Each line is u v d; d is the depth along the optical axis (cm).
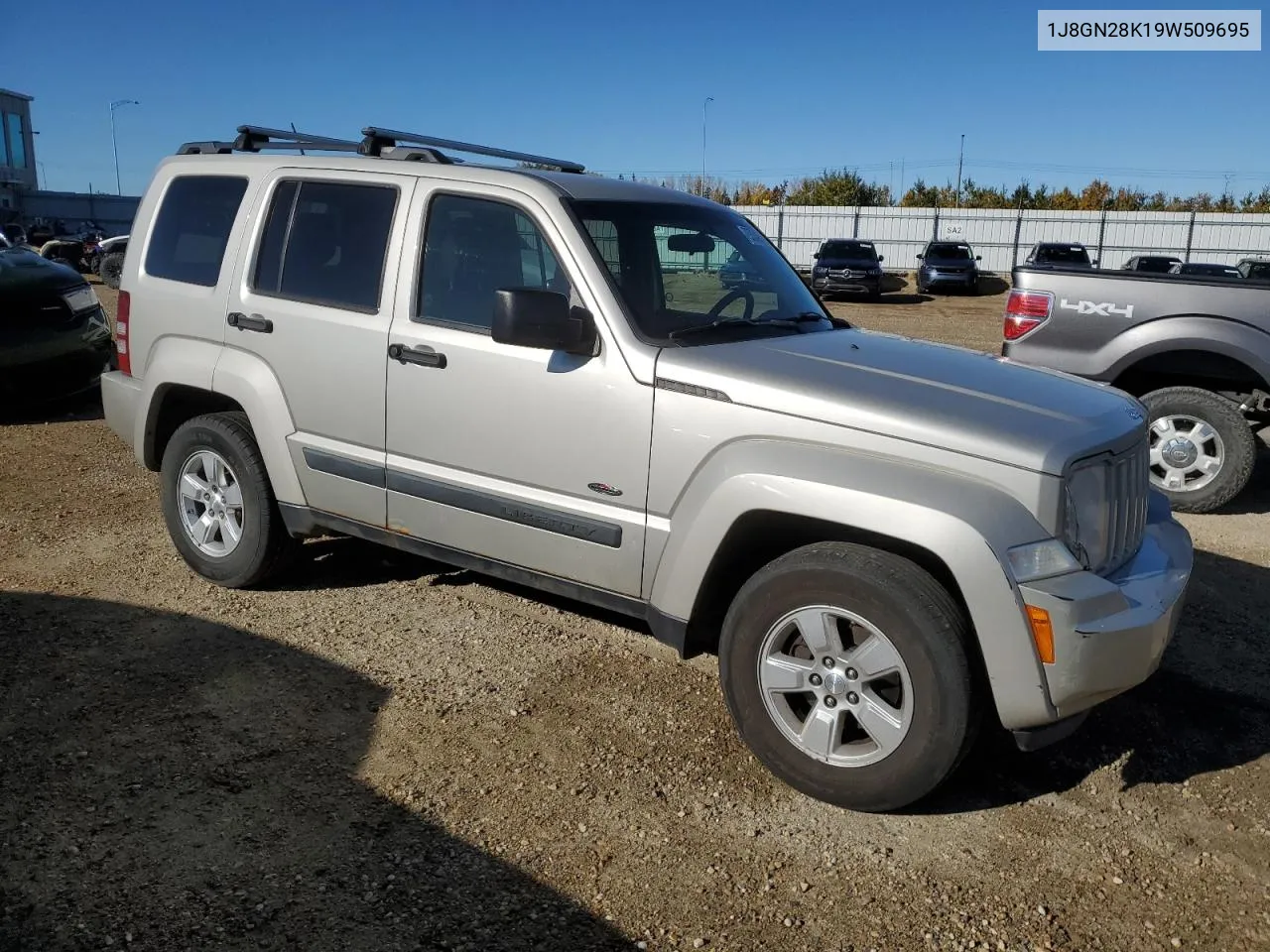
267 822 320
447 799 336
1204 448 689
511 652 446
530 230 399
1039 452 311
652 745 374
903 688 319
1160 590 336
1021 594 304
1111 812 342
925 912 290
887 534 315
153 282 508
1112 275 694
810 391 341
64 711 383
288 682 412
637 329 375
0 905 278
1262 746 388
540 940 273
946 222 4009
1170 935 283
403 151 450
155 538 578
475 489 409
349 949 267
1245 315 661
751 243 479
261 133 517
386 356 427
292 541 495
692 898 293
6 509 624
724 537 350
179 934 270
